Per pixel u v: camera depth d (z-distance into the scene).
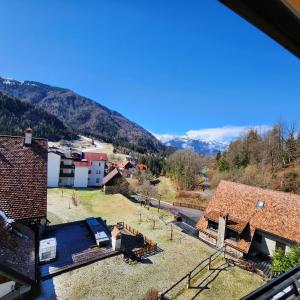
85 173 55.44
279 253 17.25
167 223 29.69
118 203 39.19
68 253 18.11
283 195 24.56
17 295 12.49
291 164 52.53
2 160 19.11
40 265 16.28
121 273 16.86
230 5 1.18
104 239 19.67
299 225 21.81
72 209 35.00
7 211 16.88
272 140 59.22
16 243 14.19
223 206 26.28
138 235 22.92
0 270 11.42
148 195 52.50
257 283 16.64
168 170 77.44
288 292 2.48
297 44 1.50
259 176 50.72
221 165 65.81
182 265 18.64
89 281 15.66
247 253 21.61
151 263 18.53
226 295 15.23
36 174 19.42
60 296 14.14
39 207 17.98
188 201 52.53
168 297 14.81
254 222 23.47
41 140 21.45
